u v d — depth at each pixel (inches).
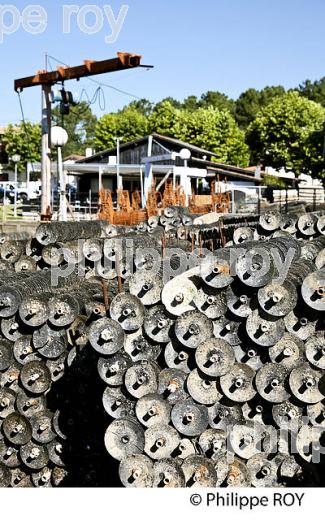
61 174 970.7
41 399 305.4
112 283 383.9
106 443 259.9
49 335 306.5
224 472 252.4
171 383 261.1
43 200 992.2
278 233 433.7
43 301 305.4
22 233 543.5
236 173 1632.6
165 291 265.3
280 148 2005.4
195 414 256.8
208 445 256.8
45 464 301.9
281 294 247.9
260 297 249.9
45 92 978.1
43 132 987.3
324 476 251.9
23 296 313.7
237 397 253.9
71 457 299.6
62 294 310.3
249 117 3531.0
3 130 2630.4
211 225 639.8
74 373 303.3
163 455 255.8
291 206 1181.7
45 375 303.7
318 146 1918.1
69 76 944.9
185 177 1198.9
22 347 309.1
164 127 2203.5
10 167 2276.1
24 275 384.8
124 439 258.1
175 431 256.4
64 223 514.0
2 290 309.9
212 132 2112.5
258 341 253.0
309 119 2001.7
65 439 299.6
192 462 250.8
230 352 253.6
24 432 301.1
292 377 248.4
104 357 269.4
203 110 2225.6
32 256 457.4
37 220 978.1
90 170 1355.8
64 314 305.0
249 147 2187.5
